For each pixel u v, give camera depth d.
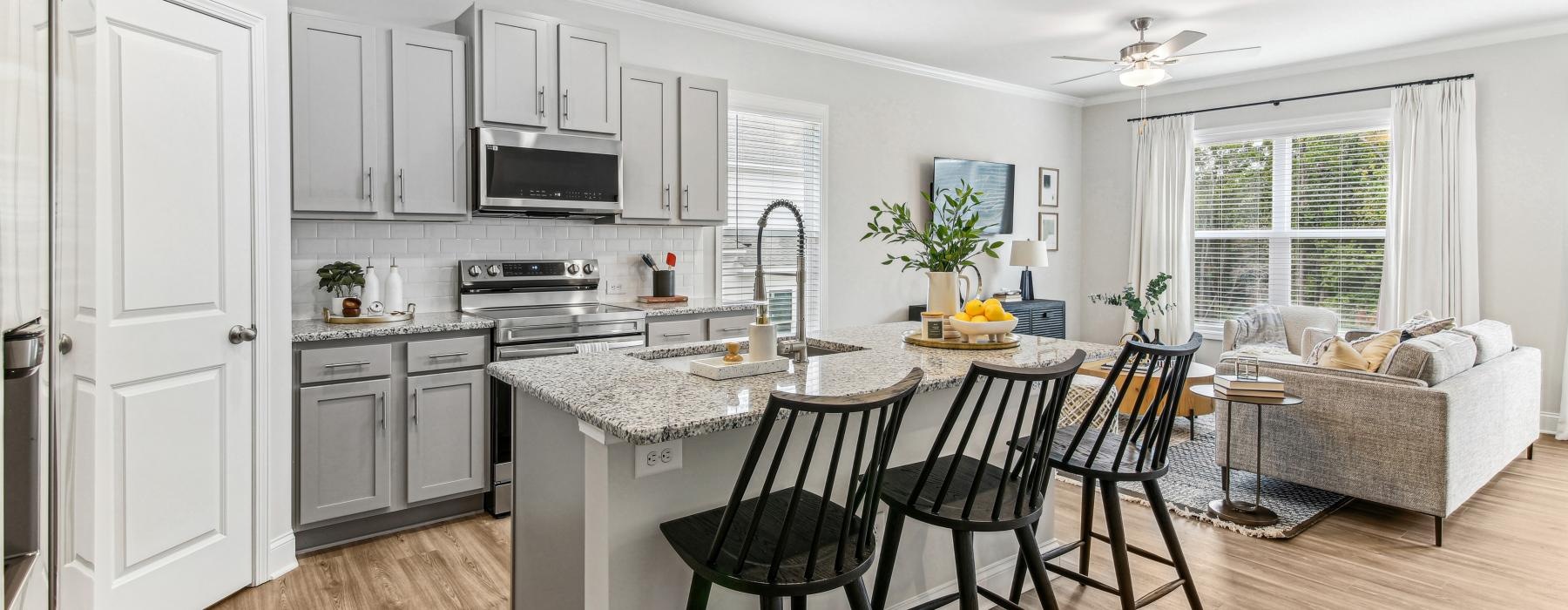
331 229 3.34
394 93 3.17
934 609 2.11
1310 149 5.57
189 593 2.31
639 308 3.90
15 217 0.71
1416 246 4.96
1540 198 4.62
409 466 3.02
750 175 4.70
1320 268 5.55
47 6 0.82
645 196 3.91
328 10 3.33
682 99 4.02
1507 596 2.49
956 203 2.58
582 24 3.59
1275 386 3.09
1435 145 4.89
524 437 2.00
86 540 1.96
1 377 0.68
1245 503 3.31
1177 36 3.99
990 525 1.66
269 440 2.59
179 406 2.25
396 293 3.36
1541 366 4.53
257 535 2.56
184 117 2.24
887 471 1.98
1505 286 4.77
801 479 1.31
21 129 0.73
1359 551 2.86
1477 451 3.16
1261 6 4.25
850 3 4.19
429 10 3.58
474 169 3.38
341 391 2.86
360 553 2.86
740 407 1.53
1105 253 6.72
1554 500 3.42
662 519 1.66
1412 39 4.88
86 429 1.94
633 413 1.47
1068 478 3.75
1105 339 6.72
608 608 1.59
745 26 4.56
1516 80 4.67
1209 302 6.17
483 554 2.86
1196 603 2.23
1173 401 2.04
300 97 2.96
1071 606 2.43
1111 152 6.64
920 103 5.61
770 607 1.40
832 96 5.07
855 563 1.42
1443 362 3.08
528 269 3.79
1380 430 3.02
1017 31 4.72
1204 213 6.17
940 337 2.48
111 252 2.02
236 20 2.41
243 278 2.47
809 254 5.00
